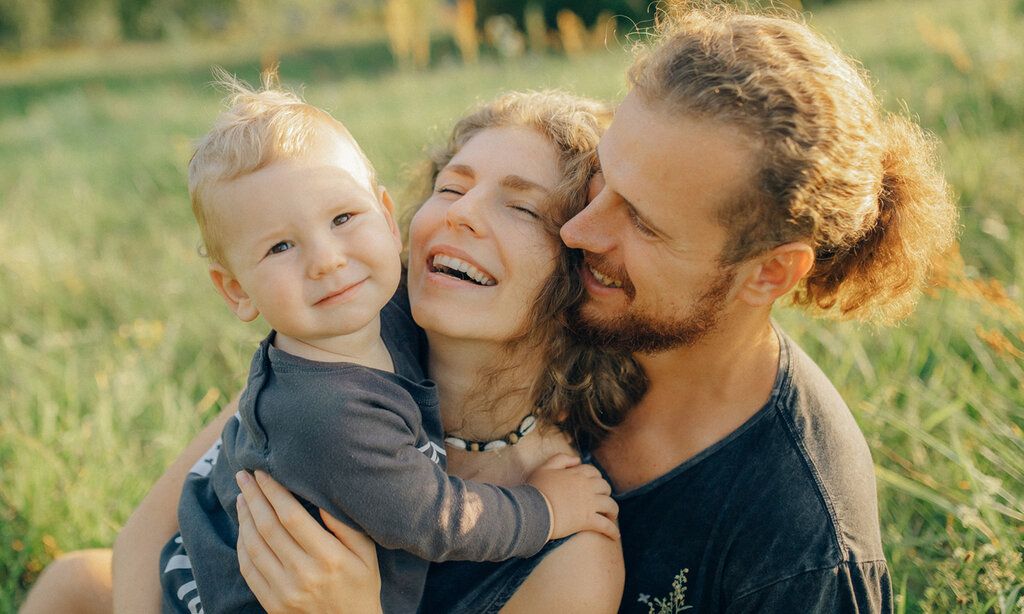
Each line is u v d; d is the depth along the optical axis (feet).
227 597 5.52
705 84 4.92
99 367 11.59
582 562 5.52
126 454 9.52
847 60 5.92
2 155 27.40
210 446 6.74
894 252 5.75
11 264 14.80
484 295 5.59
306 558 5.12
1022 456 7.72
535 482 5.68
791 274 5.28
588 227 5.37
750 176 4.91
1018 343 8.75
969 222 11.79
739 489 5.59
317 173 5.27
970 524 6.93
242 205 5.19
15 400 10.68
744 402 5.65
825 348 9.74
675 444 5.81
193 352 11.96
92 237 16.85
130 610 6.21
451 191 5.84
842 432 5.70
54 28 88.22
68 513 8.73
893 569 7.13
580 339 5.80
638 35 6.56
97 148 25.72
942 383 9.01
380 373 5.34
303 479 5.12
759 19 5.38
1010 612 6.33
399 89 29.84
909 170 5.72
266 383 5.33
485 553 5.22
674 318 5.42
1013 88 16.19
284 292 5.16
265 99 5.62
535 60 33.35
